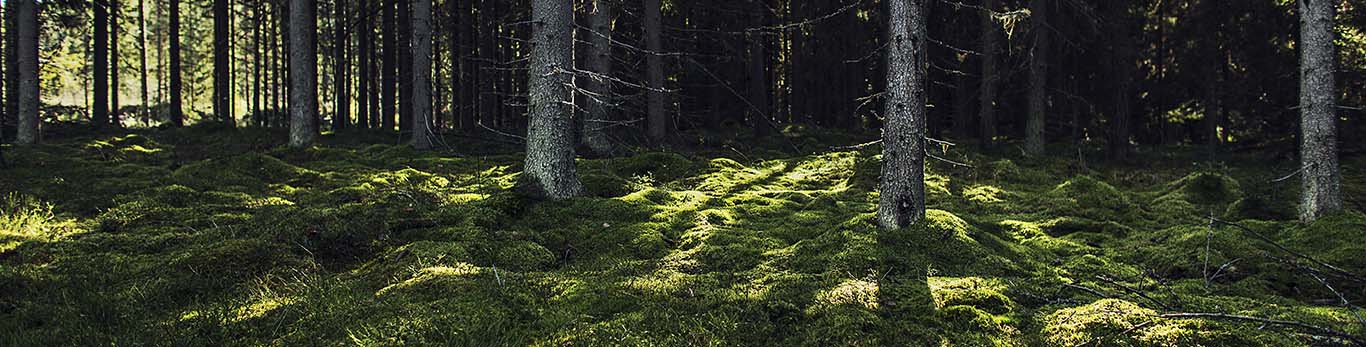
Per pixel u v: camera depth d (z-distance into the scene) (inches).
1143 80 850.8
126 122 1488.7
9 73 878.4
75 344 175.9
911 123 293.0
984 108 732.0
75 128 805.9
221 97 935.7
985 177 545.0
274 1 1083.3
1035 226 349.1
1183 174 597.6
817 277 248.5
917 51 294.7
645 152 597.6
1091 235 338.3
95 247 277.9
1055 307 214.7
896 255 265.3
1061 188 458.9
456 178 503.5
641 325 195.9
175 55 916.6
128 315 196.9
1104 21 725.9
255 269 240.5
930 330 193.0
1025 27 706.2
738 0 879.7
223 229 302.5
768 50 1143.0
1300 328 186.1
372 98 1098.7
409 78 951.0
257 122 1188.5
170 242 286.8
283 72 1348.4
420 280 231.9
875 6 916.0
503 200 350.0
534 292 227.9
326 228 286.7
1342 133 729.6
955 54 915.4
